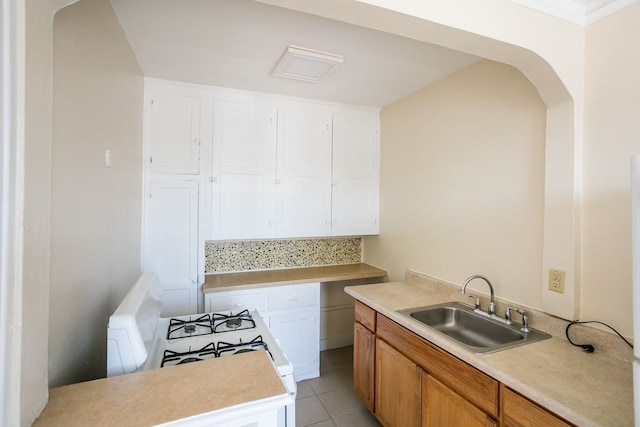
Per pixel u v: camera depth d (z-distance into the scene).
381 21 1.16
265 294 2.57
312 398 2.41
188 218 2.47
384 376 1.97
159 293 1.70
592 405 1.00
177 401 0.83
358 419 2.17
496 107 1.87
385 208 3.01
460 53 1.90
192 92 2.47
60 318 0.97
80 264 1.11
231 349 1.45
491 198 1.91
